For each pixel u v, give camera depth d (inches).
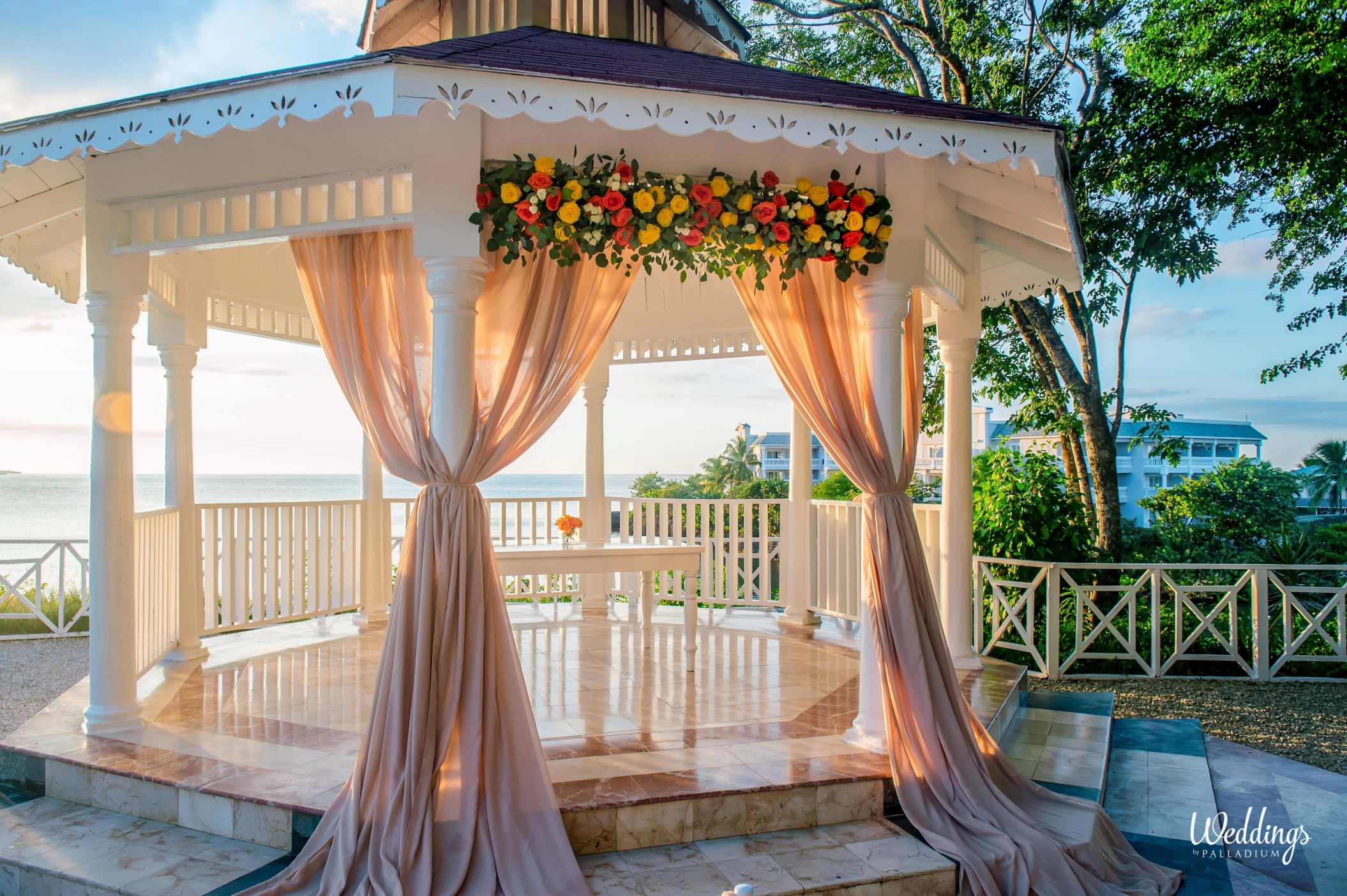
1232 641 263.7
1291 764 184.5
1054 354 358.6
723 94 113.3
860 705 150.9
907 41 431.2
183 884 110.1
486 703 120.3
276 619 240.2
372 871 107.4
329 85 108.4
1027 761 170.9
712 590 282.4
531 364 133.8
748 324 266.2
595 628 259.4
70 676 234.8
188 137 146.6
